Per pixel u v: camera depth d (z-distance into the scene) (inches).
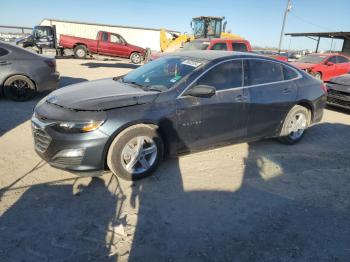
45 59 307.7
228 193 146.8
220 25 747.4
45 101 157.0
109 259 102.5
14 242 107.1
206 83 165.3
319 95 218.2
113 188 145.1
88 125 134.4
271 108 191.5
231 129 177.9
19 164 164.2
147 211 129.4
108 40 844.6
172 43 666.2
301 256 108.5
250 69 185.0
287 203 141.2
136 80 180.1
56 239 110.0
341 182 164.4
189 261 103.6
